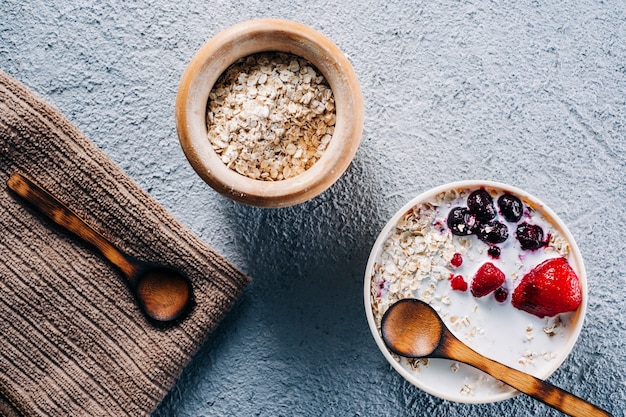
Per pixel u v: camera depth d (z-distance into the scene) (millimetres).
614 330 641
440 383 601
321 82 571
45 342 622
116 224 620
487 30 645
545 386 581
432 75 643
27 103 611
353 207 641
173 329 625
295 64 572
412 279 600
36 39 640
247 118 561
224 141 568
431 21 643
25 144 611
